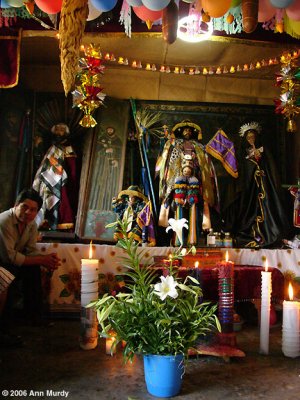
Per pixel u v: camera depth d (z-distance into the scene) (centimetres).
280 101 448
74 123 550
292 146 584
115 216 522
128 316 223
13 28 411
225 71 490
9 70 416
